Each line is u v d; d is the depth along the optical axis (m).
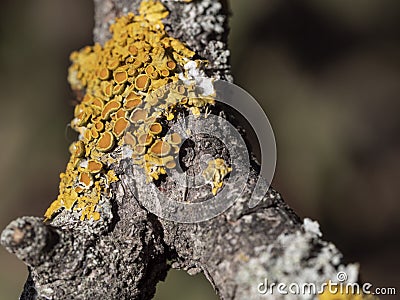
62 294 0.15
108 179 0.16
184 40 0.18
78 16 0.39
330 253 0.15
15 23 0.35
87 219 0.16
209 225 0.15
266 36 0.37
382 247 0.38
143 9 0.19
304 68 0.37
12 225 0.15
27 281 0.16
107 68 0.18
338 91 0.37
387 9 0.39
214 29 0.19
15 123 0.36
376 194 0.38
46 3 0.37
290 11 0.37
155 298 0.32
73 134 0.36
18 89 0.36
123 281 0.16
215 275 0.15
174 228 0.16
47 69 0.36
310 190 0.35
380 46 0.39
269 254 0.15
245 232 0.15
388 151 0.38
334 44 0.38
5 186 0.36
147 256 0.16
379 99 0.39
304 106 0.35
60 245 0.15
